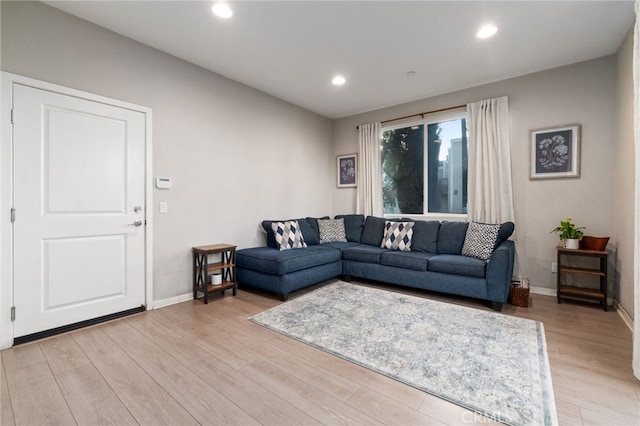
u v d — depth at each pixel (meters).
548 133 3.40
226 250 3.37
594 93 3.16
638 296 1.75
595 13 2.40
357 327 2.51
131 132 2.82
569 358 1.99
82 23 2.51
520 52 3.04
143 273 2.92
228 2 2.29
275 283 3.24
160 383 1.73
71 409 1.51
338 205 5.39
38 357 2.02
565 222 3.14
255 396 1.62
